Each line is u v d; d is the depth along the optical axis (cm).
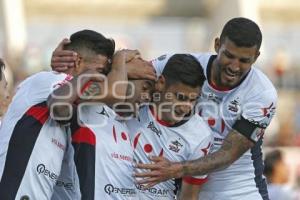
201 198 1755
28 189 1427
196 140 1593
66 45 1525
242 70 1567
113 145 1502
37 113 1447
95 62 1498
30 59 4759
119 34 5650
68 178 1503
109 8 5738
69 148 1488
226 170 1728
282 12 5972
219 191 1741
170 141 1586
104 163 1485
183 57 1548
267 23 5984
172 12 5738
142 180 1526
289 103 5222
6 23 5131
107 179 1485
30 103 1458
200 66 1562
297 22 5994
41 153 1436
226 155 1609
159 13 5753
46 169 1438
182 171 1558
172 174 1544
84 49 1498
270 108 1648
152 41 5619
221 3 5059
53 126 1452
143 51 5334
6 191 1421
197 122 1608
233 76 1573
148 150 1584
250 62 1564
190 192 1638
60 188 1512
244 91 1647
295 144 4141
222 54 1567
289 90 5400
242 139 1625
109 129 1509
